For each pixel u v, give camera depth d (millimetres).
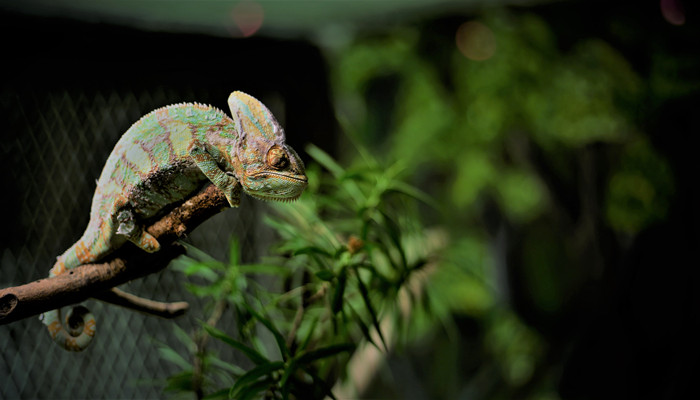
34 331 1551
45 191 1572
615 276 2916
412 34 2838
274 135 1185
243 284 1447
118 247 1209
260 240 1724
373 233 1481
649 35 2623
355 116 3156
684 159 2686
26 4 1555
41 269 1562
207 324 1388
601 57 2678
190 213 1197
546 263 3201
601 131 2723
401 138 3096
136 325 1608
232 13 1754
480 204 3312
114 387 1590
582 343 2941
